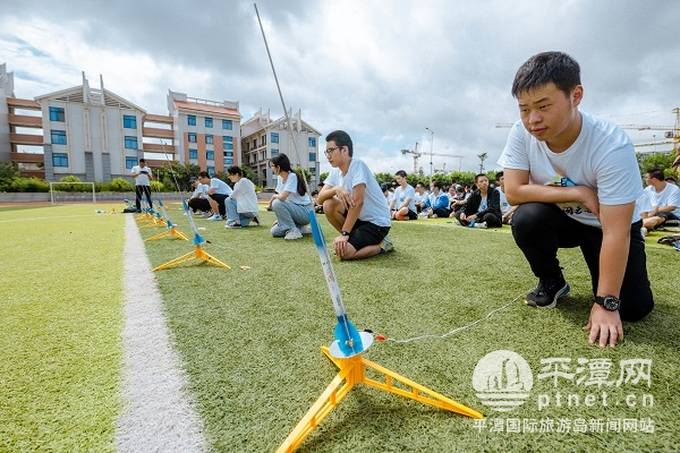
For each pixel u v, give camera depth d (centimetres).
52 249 318
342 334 80
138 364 110
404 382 83
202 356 114
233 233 439
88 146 2750
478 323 137
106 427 82
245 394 94
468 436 78
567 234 153
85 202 1898
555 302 153
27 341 126
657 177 450
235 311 154
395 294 175
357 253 261
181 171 2784
